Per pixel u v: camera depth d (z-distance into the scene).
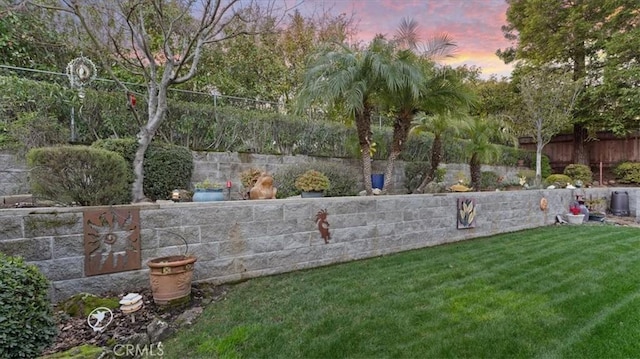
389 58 5.50
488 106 13.52
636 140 12.35
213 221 3.62
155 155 5.27
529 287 3.40
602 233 6.32
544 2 12.05
